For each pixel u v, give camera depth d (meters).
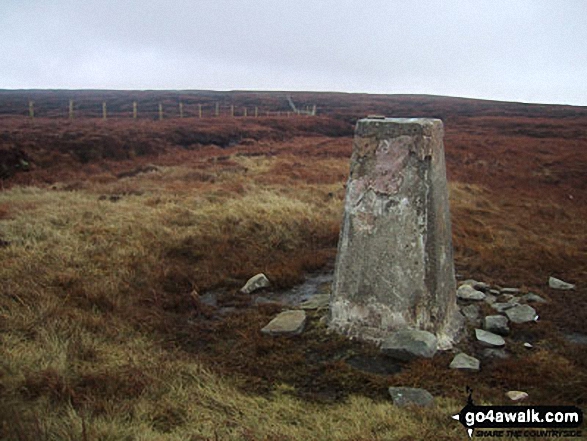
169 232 8.02
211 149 21.31
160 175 14.09
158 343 4.79
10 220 8.21
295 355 4.54
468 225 9.40
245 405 3.58
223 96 66.50
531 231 9.48
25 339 4.27
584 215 11.22
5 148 14.77
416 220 4.68
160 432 3.07
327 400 3.82
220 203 10.04
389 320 4.78
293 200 10.44
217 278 6.65
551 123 31.73
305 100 60.09
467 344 4.82
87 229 8.00
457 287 6.26
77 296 5.58
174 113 39.75
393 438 3.09
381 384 4.03
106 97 59.75
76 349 4.14
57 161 15.78
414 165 4.66
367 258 4.86
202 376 3.97
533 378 4.15
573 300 6.07
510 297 6.07
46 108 42.00
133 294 5.91
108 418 3.12
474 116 40.12
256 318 5.44
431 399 3.73
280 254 7.68
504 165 17.44
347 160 18.06
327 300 5.84
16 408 3.03
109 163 16.62
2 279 5.78
